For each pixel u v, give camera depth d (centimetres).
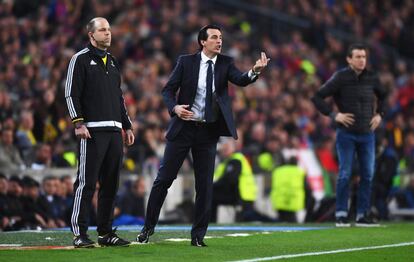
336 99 4381
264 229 4109
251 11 10031
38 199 4838
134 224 5025
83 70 3148
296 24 10081
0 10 7469
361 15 10894
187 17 8725
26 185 4788
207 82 3253
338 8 10638
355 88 4316
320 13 10306
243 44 9012
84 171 3158
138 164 5872
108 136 3172
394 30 10800
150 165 5869
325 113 4338
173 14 8775
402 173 6694
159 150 6141
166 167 3291
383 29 10825
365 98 4325
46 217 4831
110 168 3200
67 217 4966
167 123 6662
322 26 9944
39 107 5438
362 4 10975
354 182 5062
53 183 4962
